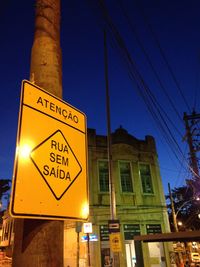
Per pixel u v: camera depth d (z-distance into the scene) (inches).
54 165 98.7
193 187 792.9
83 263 618.2
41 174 92.2
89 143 755.4
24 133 93.0
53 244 84.9
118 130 825.5
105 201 711.1
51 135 102.8
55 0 130.5
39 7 125.0
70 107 117.7
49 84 110.6
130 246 695.7
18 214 80.4
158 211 765.9
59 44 123.2
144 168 816.9
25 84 100.2
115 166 767.7
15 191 82.1
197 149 701.9
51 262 81.7
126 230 705.0
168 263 697.6
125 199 740.0
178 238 330.0
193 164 698.2
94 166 739.4
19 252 82.0
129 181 775.7
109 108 516.4
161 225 752.3
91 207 688.4
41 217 85.9
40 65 112.4
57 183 96.7
